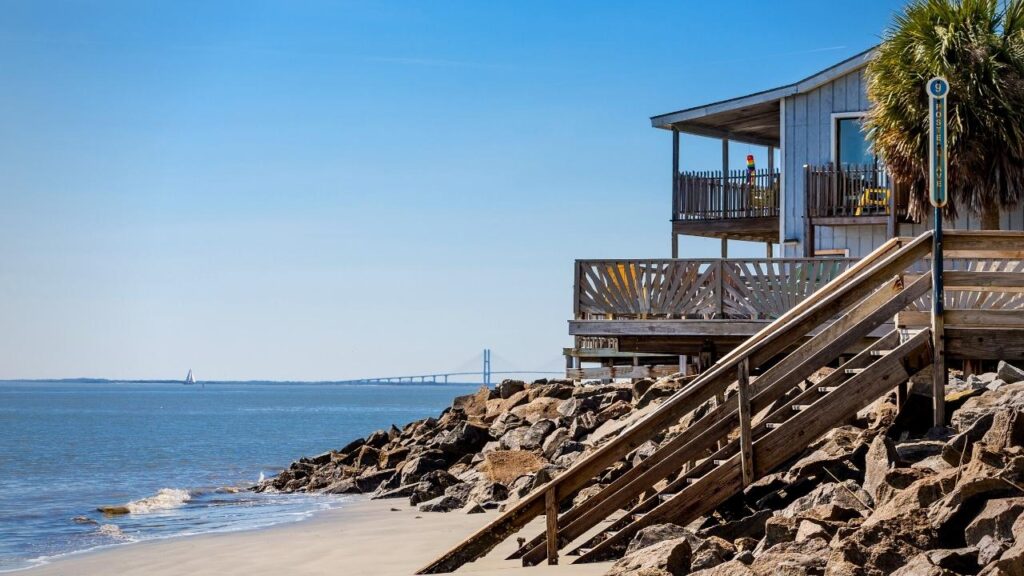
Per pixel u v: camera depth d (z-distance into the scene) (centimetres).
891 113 2241
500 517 1132
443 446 2506
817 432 1116
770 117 2842
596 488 1521
